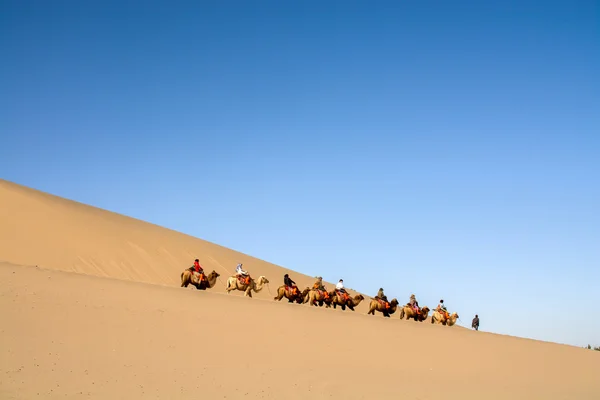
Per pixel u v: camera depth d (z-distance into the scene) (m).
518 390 23.62
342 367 22.14
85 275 27.98
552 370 28.45
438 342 28.78
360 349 24.94
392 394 20.09
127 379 17.44
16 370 16.69
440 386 22.03
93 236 49.00
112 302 23.69
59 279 25.62
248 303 28.42
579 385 26.64
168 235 57.62
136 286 27.50
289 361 21.58
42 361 17.53
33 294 22.53
